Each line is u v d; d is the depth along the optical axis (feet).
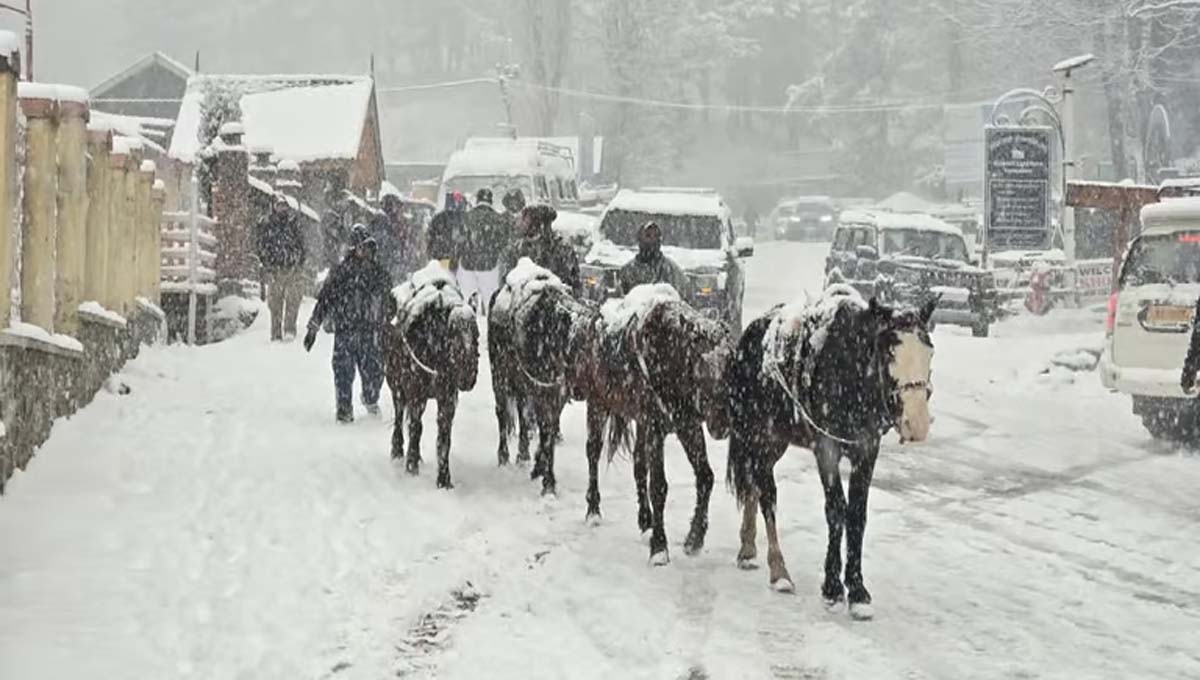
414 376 38.93
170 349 63.26
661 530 31.04
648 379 30.96
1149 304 48.60
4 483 33.53
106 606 26.00
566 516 35.42
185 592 27.20
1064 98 95.20
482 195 64.59
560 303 37.24
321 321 48.57
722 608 27.81
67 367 42.80
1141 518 37.52
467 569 29.99
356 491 37.09
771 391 28.81
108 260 51.26
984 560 32.63
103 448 39.60
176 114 199.41
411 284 39.93
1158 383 48.11
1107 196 74.95
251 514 33.71
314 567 29.45
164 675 22.85
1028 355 69.56
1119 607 28.81
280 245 69.36
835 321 27.30
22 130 37.81
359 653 24.39
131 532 31.22
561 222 79.61
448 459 38.45
